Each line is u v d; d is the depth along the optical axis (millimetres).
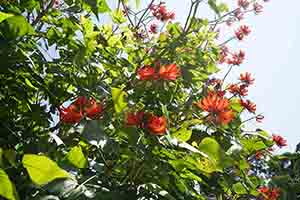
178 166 973
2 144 1112
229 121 1319
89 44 1375
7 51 1029
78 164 792
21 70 1176
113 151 898
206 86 1632
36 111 1225
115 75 1490
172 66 1147
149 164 946
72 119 1012
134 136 934
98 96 1290
